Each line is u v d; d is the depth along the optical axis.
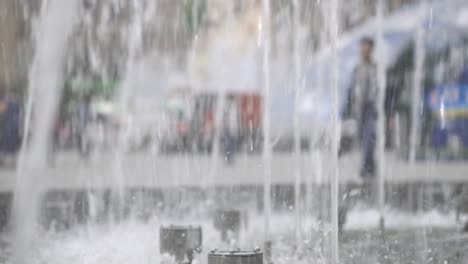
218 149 40.41
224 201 18.44
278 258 11.61
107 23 25.78
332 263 11.30
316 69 27.19
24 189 10.53
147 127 45.47
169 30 37.09
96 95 40.81
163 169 29.48
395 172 28.25
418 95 38.06
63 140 44.22
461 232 13.95
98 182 24.30
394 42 39.16
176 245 11.24
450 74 39.28
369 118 28.91
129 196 19.66
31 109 11.59
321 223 14.52
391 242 12.86
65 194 20.28
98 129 44.59
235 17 47.88
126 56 28.86
